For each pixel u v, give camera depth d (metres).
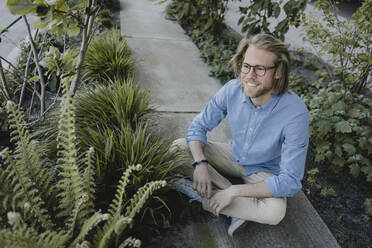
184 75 3.58
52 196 1.33
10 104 1.14
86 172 1.24
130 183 1.60
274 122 1.43
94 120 2.12
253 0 3.52
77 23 1.43
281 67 1.29
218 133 2.59
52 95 2.70
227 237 1.65
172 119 2.68
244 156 1.64
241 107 1.53
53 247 1.01
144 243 1.53
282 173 1.43
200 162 1.66
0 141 2.07
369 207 1.98
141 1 6.61
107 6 5.66
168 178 1.69
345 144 2.16
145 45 4.24
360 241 1.78
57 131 1.92
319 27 3.09
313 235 1.74
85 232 1.06
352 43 2.86
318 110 2.37
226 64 3.67
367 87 3.50
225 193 1.50
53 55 1.70
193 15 4.95
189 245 1.57
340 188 2.18
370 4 2.69
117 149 1.72
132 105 2.30
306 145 1.40
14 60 3.00
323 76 3.67
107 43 3.28
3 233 0.84
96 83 2.81
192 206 1.79
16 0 1.13
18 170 1.13
